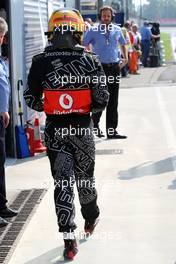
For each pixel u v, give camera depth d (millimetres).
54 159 6137
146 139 12367
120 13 27906
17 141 10805
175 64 34438
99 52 11820
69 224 6086
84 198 6504
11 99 10625
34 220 7418
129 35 27938
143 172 9578
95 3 26500
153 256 6215
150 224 7129
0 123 7148
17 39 10875
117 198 8164
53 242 6676
